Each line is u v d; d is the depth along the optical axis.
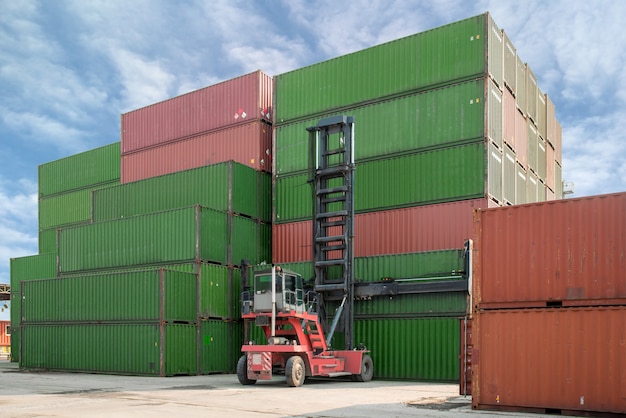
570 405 13.58
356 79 30.42
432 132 27.67
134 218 31.52
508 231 14.82
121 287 28.27
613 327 13.34
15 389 20.22
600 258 13.69
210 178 32.28
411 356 24.72
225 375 28.09
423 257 24.95
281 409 14.90
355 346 26.22
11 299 45.12
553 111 41.31
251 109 34.38
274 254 31.75
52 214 49.06
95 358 28.83
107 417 13.37
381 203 28.58
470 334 18.11
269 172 34.31
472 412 14.22
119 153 45.03
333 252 28.48
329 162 30.16
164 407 15.21
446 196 26.84
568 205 14.20
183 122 37.38
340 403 16.19
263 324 22.44
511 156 29.81
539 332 14.12
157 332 26.58
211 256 29.72
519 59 32.31
